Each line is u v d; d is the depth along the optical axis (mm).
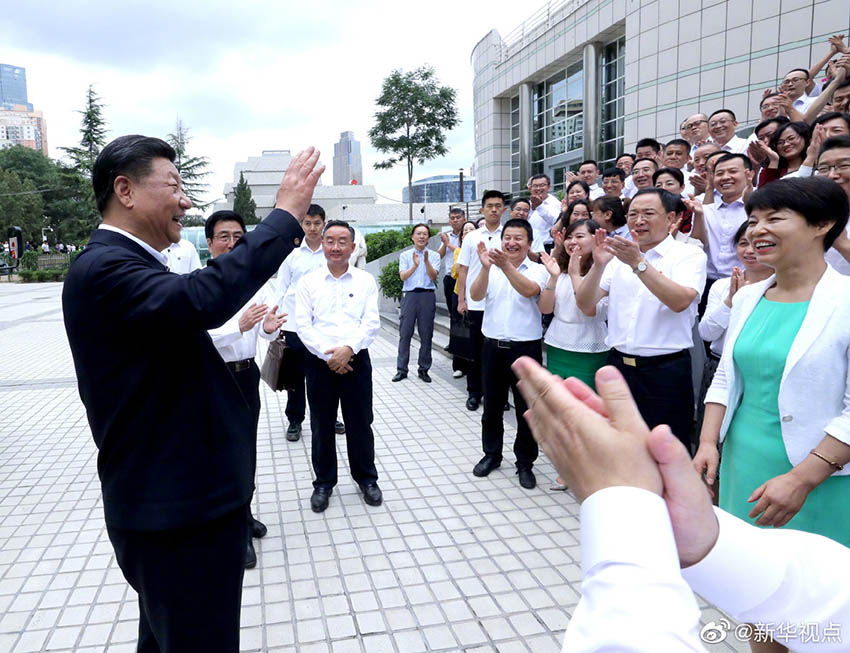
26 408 6312
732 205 4387
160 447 1667
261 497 4168
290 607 2904
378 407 6242
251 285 1585
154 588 1723
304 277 4055
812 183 1961
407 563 3285
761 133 4996
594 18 19281
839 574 786
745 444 2119
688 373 3469
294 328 5125
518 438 4281
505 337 4312
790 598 755
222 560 1787
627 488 597
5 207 46844
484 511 3891
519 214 5820
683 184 5031
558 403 647
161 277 1563
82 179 46906
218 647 1788
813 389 1935
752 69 13773
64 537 3617
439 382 7270
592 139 20203
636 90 17109
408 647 2604
